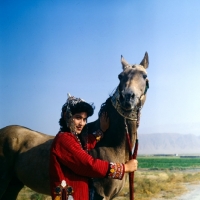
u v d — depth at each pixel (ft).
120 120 13.48
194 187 52.26
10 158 16.35
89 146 12.73
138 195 43.91
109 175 9.80
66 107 10.29
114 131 13.64
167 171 103.30
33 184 15.71
